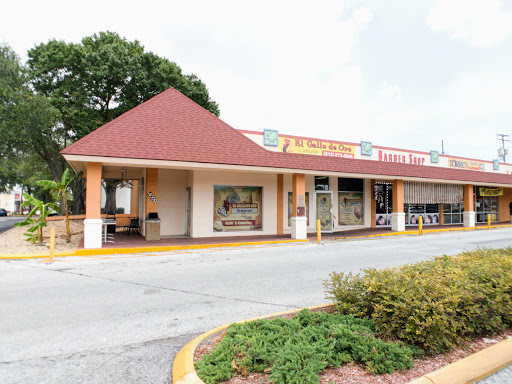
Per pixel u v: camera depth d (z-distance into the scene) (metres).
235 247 13.02
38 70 23.17
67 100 23.19
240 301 5.84
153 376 3.32
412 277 4.58
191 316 5.09
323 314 4.20
